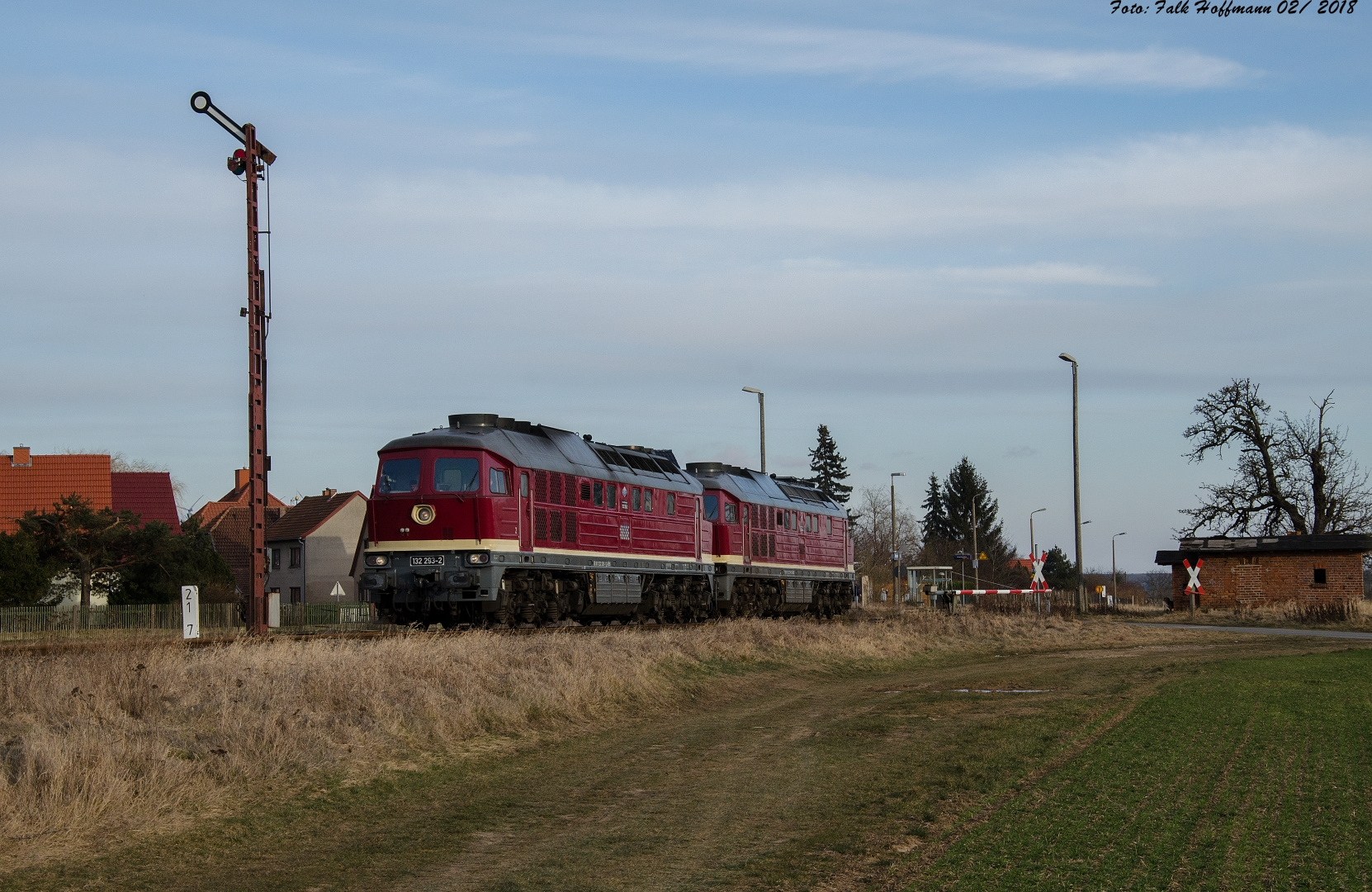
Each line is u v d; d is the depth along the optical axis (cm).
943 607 5275
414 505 2561
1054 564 13075
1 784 995
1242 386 6681
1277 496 6544
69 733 1148
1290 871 867
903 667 2808
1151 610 5378
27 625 4050
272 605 2436
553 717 1683
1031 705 1891
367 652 1753
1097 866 885
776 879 880
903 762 1371
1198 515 6731
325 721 1366
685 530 3425
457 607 2588
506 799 1177
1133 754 1357
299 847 980
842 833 1022
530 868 916
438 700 1540
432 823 1072
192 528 5956
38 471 6066
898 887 845
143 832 994
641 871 909
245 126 2455
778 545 4031
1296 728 1542
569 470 2847
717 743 1541
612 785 1251
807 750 1477
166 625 4294
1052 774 1250
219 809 1077
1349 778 1207
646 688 1958
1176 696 1898
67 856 922
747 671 2402
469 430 2662
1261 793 1139
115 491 6538
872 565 11606
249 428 2423
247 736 1238
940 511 14188
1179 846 941
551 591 2780
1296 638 3588
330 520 6844
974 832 1002
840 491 11250
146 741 1171
